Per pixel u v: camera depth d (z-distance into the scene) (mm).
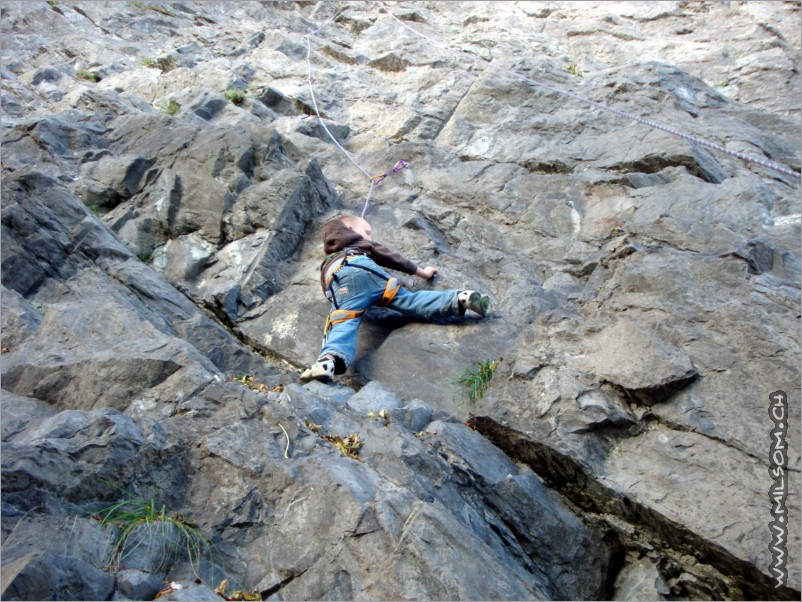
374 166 7297
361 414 4285
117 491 3316
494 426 4289
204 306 5582
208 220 5941
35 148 6516
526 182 6684
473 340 5055
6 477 3100
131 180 6211
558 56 11047
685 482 3814
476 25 12031
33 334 4520
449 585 3020
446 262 5855
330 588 3098
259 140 6488
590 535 4066
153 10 11531
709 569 3770
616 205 6199
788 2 12422
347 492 3305
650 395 4086
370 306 5234
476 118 8141
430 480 3793
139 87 9023
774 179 7258
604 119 7688
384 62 10164
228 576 3213
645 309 4578
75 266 5266
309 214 6172
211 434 3625
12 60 9602
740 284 4652
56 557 2732
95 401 3910
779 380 4004
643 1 12914
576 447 4035
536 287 5516
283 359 5227
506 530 3893
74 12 11141
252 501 3414
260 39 10672
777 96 9898
